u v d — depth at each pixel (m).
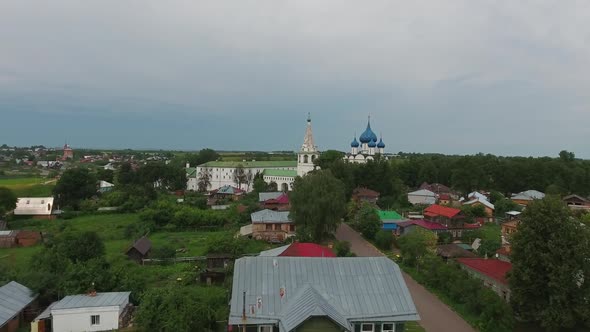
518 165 157.88
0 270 53.44
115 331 42.56
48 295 49.19
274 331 34.84
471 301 49.66
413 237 70.62
